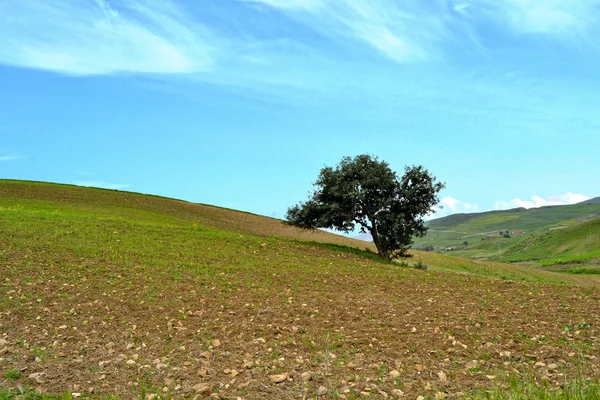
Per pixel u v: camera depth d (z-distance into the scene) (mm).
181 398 7965
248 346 11172
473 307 15477
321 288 18812
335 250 33719
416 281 21422
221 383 8664
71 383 8656
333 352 10703
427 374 9211
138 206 54219
